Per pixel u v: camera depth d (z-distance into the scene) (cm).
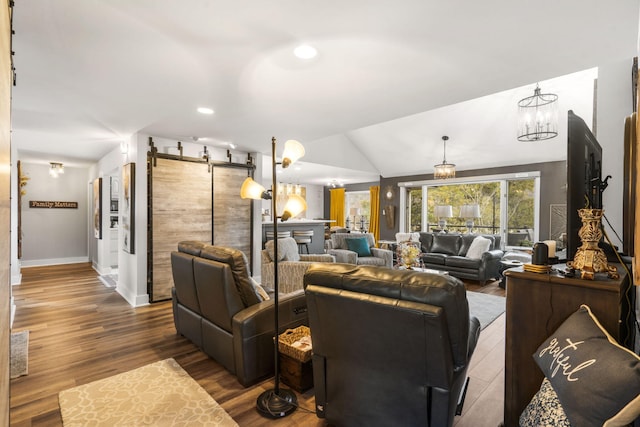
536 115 448
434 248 654
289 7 155
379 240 916
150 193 416
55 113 323
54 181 695
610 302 138
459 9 155
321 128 378
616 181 245
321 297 155
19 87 256
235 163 503
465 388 200
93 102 290
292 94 268
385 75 231
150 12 160
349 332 151
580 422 103
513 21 165
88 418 188
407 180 848
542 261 160
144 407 198
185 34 180
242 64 216
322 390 171
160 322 345
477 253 568
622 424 96
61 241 706
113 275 583
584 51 196
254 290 241
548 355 129
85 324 339
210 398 208
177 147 443
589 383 104
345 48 195
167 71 227
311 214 1190
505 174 671
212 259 246
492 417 190
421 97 274
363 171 838
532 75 231
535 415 130
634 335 167
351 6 154
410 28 172
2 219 83
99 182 601
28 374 237
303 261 485
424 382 139
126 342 294
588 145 177
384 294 142
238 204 507
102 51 199
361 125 363
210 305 244
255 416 191
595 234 148
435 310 126
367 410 155
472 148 655
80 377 233
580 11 155
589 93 453
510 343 163
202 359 261
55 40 186
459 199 761
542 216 624
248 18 165
